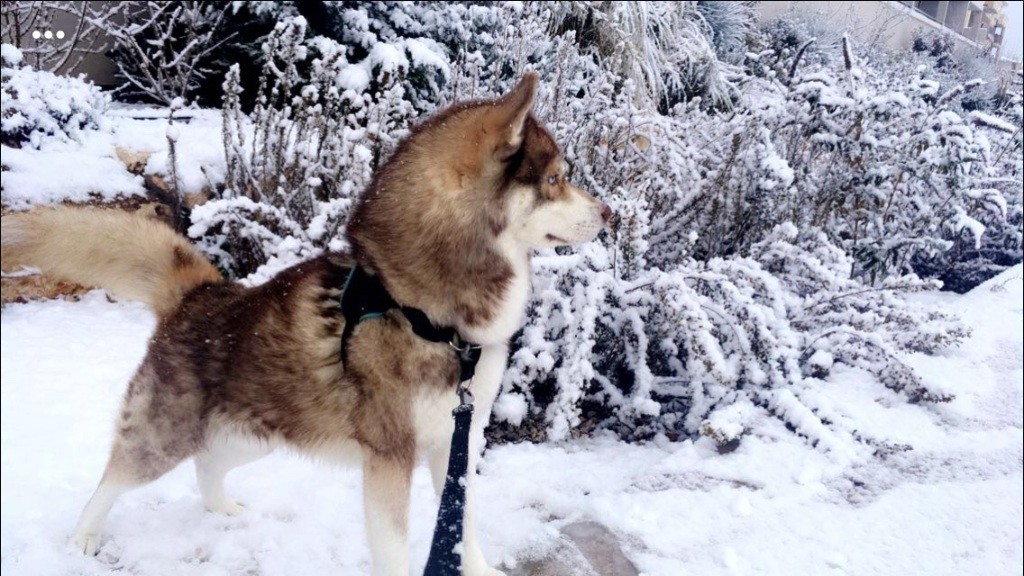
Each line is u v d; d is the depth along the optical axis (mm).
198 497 2758
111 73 7344
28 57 6309
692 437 3469
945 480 2982
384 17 6324
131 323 4184
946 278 5602
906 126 4555
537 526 2600
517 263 2232
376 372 2018
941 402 3574
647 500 2781
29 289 4266
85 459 2850
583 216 2281
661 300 3332
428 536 2553
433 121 2221
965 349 4316
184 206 4551
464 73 4910
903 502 2811
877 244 4457
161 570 2307
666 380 3697
